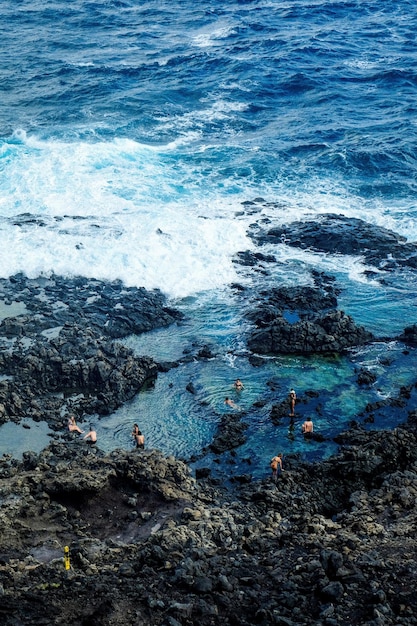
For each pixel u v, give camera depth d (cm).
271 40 10469
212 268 5516
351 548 3034
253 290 5316
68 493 3459
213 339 4859
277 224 6031
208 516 3328
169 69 9525
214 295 5275
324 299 5172
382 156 7062
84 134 7594
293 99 8625
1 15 11944
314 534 3173
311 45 10194
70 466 3694
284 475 3703
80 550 3086
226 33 10988
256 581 2845
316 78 9094
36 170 6775
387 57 9831
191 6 12494
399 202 6406
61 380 4416
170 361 4647
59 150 7194
